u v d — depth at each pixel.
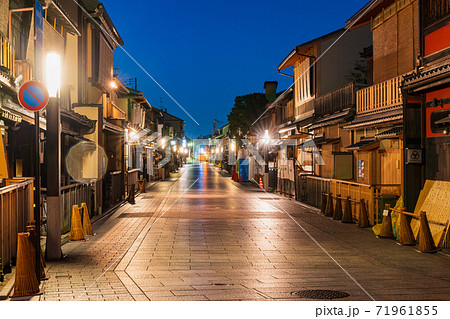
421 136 13.16
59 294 7.31
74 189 15.02
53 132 10.20
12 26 11.53
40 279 7.96
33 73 12.59
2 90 9.90
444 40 12.28
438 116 12.38
